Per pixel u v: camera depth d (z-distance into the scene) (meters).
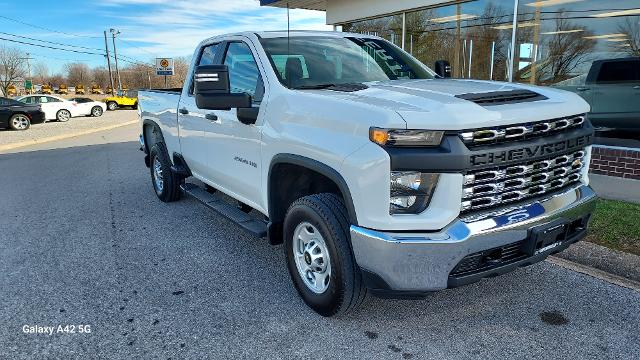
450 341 3.04
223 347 3.04
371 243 2.67
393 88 3.29
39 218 6.03
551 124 2.87
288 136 3.25
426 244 2.57
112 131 20.56
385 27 11.45
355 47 4.32
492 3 8.91
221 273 4.16
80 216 6.05
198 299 3.68
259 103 3.77
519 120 2.69
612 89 7.07
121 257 4.59
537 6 8.16
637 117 6.71
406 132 2.55
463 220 2.62
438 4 9.78
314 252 3.29
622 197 5.59
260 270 4.21
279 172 3.53
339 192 3.27
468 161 2.54
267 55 3.82
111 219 5.86
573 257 4.15
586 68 7.48
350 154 2.73
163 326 3.30
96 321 3.39
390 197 2.61
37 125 23.95
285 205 3.67
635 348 2.91
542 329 3.14
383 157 2.57
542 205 2.90
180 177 6.23
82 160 11.14
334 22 12.70
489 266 2.76
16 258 4.62
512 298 3.54
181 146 5.49
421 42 10.58
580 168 3.26
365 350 2.96
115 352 3.02
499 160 2.63
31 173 9.55
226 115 4.18
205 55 4.97
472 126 2.54
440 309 3.42
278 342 3.07
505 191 2.78
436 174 2.58
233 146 4.12
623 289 3.64
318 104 3.07
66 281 4.07
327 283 3.22
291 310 3.47
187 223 5.61
